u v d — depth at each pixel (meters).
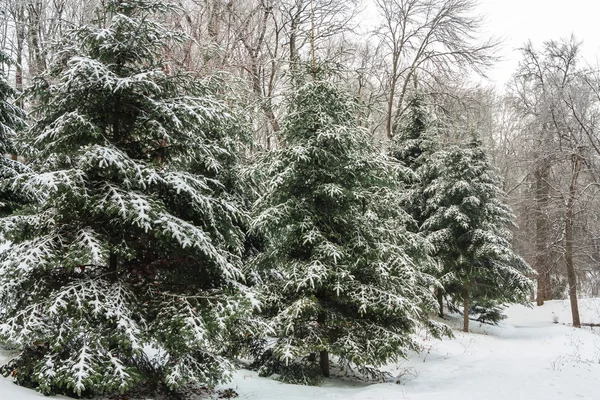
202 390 6.89
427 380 9.38
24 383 5.45
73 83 5.55
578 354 12.72
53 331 5.06
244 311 5.83
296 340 8.27
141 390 6.27
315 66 9.65
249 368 9.51
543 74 24.38
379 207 10.48
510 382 8.23
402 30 24.80
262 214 8.15
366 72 20.73
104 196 5.34
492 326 21.55
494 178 19.97
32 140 5.80
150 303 5.90
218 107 6.50
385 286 9.03
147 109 6.10
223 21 19.53
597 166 21.39
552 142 23.03
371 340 8.48
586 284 25.28
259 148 12.45
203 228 6.47
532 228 30.78
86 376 4.74
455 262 17.55
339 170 9.01
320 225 9.03
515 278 17.67
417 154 19.59
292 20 20.70
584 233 22.64
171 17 16.33
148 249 6.22
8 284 5.20
